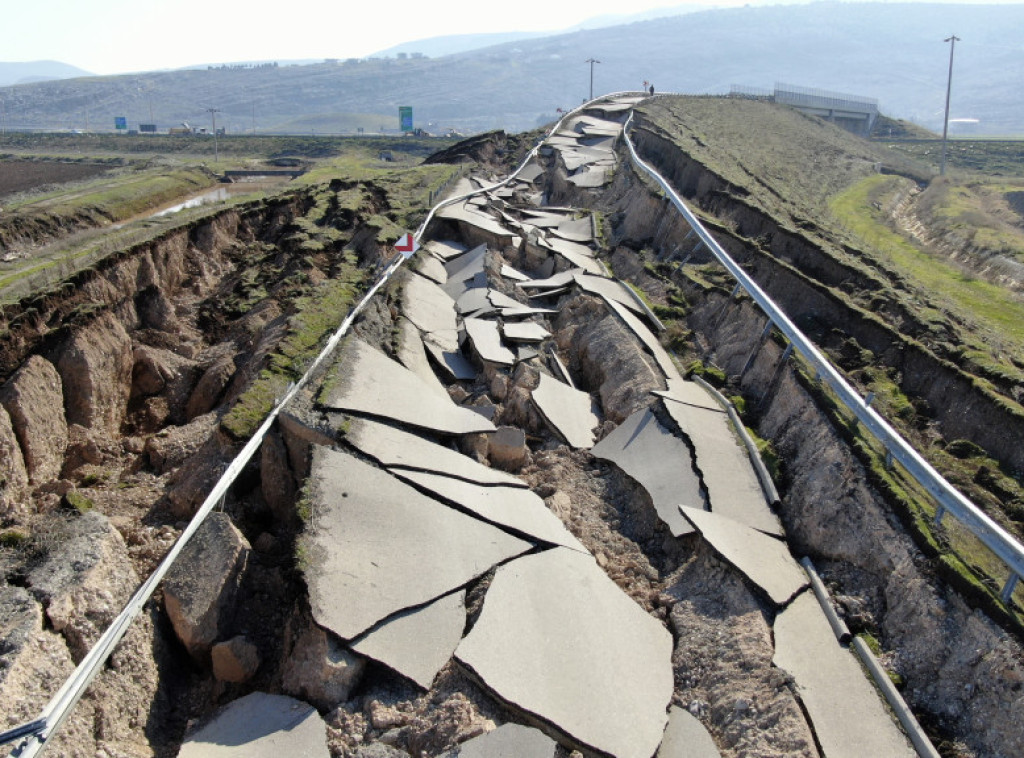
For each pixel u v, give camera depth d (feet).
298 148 258.78
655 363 48.08
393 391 40.06
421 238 68.74
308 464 32.19
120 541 29.01
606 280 63.82
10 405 38.24
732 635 26.81
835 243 63.05
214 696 26.03
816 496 32.24
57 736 21.13
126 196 153.48
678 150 93.50
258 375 38.91
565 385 48.65
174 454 39.86
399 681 24.86
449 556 29.45
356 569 27.68
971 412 36.47
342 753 22.85
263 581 28.58
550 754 21.93
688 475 35.94
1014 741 20.94
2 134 323.16
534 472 40.29
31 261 86.53
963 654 23.52
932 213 108.17
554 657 25.61
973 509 25.72
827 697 23.73
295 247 66.18
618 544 33.73
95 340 45.19
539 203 100.53
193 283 63.36
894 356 42.80
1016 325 55.83
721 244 62.95
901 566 27.14
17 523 33.65
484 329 54.90
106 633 23.40
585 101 161.79
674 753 23.07
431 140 277.23
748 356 45.65
